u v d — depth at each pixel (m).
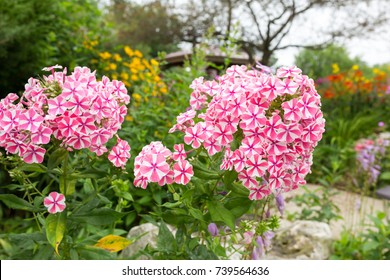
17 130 1.84
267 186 1.88
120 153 2.01
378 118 9.77
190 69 4.79
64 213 1.95
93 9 8.04
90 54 7.43
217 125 1.85
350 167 6.98
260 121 1.79
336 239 4.33
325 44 9.84
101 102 1.89
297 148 1.87
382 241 3.68
